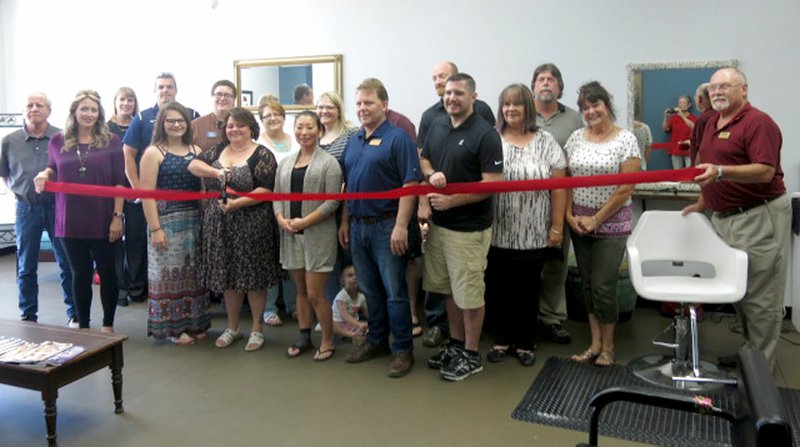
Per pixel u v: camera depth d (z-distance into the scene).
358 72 4.86
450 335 3.38
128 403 2.86
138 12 5.49
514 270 3.26
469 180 3.00
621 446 2.43
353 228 3.23
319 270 3.29
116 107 4.57
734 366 3.25
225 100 4.02
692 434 2.51
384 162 3.02
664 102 4.16
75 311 4.09
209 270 3.53
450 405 2.81
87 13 5.68
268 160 3.49
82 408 2.80
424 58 4.66
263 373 3.22
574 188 3.19
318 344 3.68
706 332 3.85
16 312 4.46
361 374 3.19
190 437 2.53
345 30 4.86
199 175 3.46
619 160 3.11
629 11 4.18
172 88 4.21
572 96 4.36
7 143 4.09
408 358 3.22
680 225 3.09
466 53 4.56
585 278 3.32
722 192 3.04
